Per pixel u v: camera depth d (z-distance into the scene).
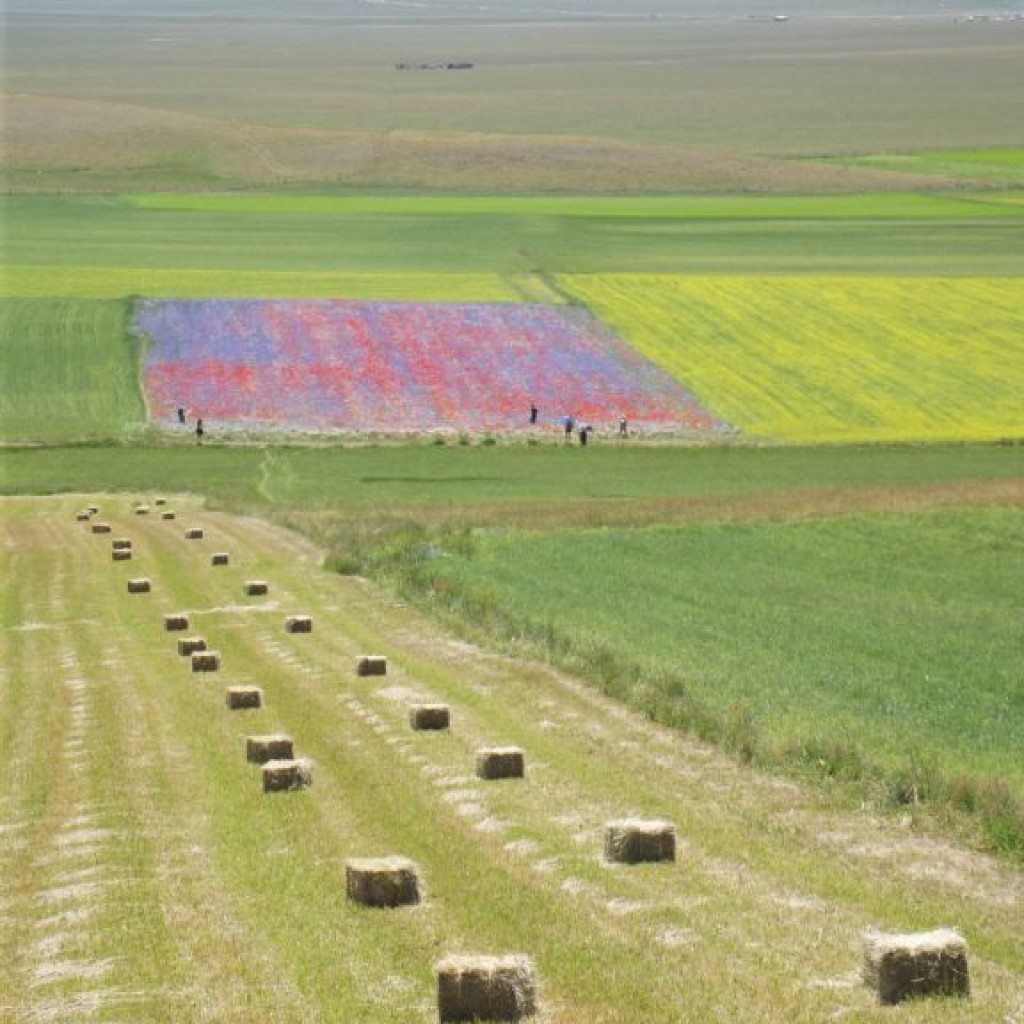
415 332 142.25
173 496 94.50
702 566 62.78
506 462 107.69
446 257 175.00
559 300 153.75
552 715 37.03
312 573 62.81
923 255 175.12
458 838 27.08
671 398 125.62
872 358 135.38
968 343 139.50
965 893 24.23
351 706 38.84
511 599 53.97
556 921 22.69
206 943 22.67
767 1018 19.22
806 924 22.53
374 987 20.66
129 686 43.06
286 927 23.05
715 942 21.81
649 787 30.34
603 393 127.19
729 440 114.69
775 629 48.44
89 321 144.00
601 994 20.02
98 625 53.62
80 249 176.50
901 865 25.59
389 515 80.00
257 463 108.00
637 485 97.81
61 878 26.38
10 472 104.69
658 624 49.12
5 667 47.16
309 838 27.64
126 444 113.88
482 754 31.11
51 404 123.44
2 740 37.44
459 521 75.94
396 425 120.06
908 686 39.88
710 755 32.91
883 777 30.20
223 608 55.62
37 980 21.83
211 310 147.75
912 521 75.06
